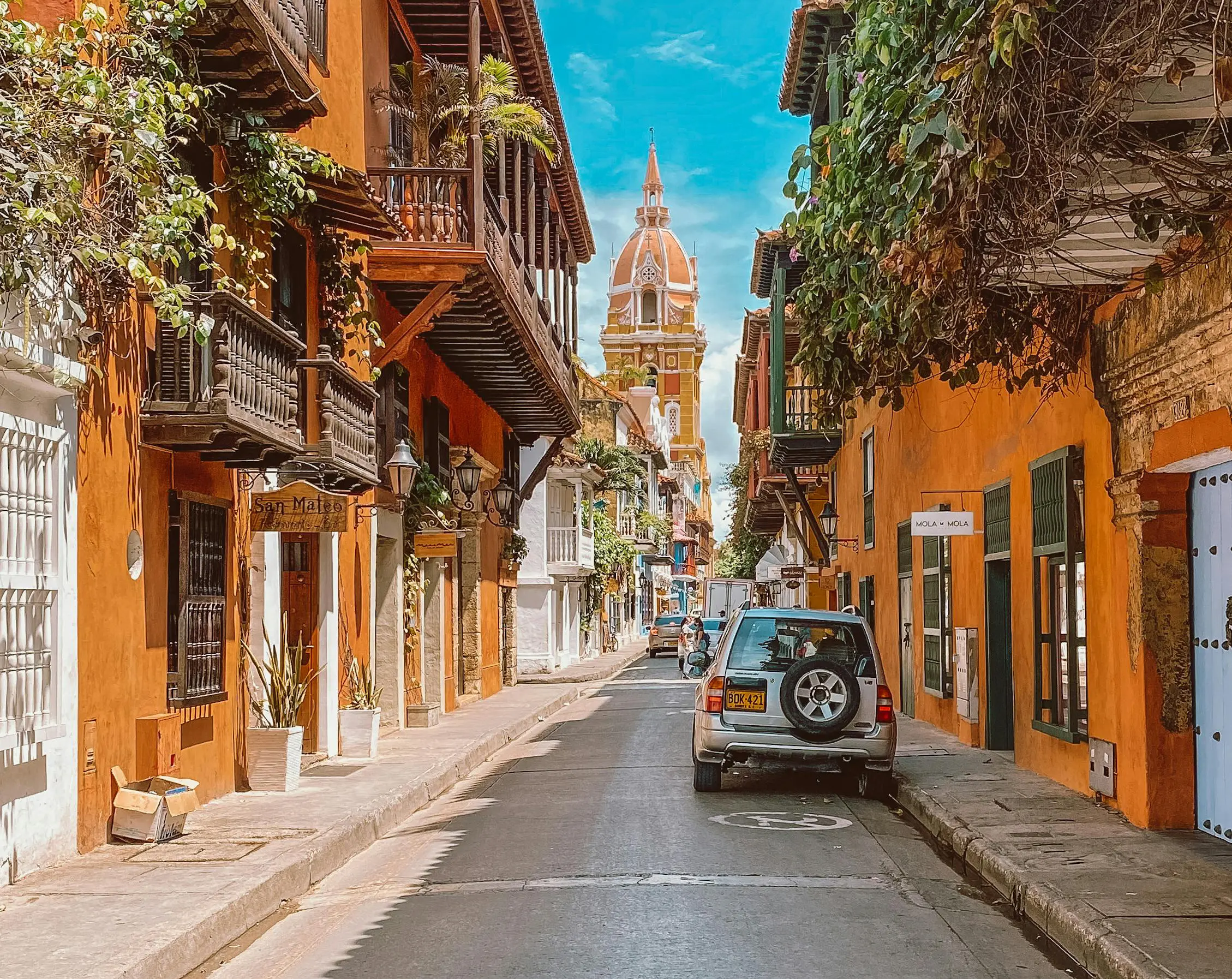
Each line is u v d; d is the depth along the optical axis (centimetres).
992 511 1573
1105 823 1049
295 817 1114
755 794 1348
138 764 1038
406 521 2117
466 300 1928
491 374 2580
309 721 1606
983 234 773
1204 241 818
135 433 1039
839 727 1302
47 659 886
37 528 877
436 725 2131
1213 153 720
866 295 904
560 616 4884
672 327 12506
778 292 2898
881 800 1332
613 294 12706
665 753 1761
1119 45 614
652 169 12888
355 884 925
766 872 911
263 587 1429
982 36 624
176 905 765
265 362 1131
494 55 2130
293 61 1112
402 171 1731
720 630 5072
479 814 1230
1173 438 968
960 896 859
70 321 902
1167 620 1023
